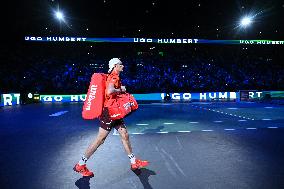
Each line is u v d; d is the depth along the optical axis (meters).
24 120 9.70
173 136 6.55
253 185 3.40
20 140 6.25
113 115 3.62
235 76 27.97
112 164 4.31
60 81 23.38
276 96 21.12
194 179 3.62
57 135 6.84
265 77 27.81
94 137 6.56
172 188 3.32
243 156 4.73
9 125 8.54
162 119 9.77
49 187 3.40
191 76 27.06
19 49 29.47
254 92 19.67
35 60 28.91
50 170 4.05
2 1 25.50
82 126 8.27
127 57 32.06
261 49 34.59
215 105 16.02
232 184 3.44
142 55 33.66
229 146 5.48
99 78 3.64
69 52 32.09
